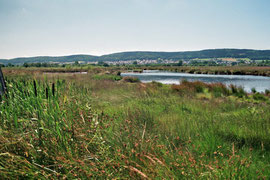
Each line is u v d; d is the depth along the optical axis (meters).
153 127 3.33
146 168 1.76
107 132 2.58
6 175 1.65
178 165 1.82
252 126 3.36
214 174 1.72
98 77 21.50
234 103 6.80
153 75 39.38
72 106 3.32
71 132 2.23
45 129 2.13
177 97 7.92
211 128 3.26
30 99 2.72
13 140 2.00
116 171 1.73
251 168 1.91
